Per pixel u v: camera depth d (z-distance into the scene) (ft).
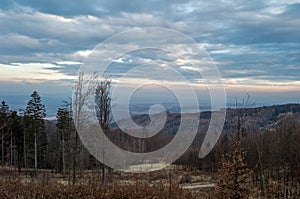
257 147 83.05
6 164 130.72
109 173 55.21
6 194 44.60
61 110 102.78
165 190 49.19
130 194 45.73
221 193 47.73
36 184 50.37
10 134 136.05
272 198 76.84
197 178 88.02
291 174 91.30
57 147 136.15
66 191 45.88
